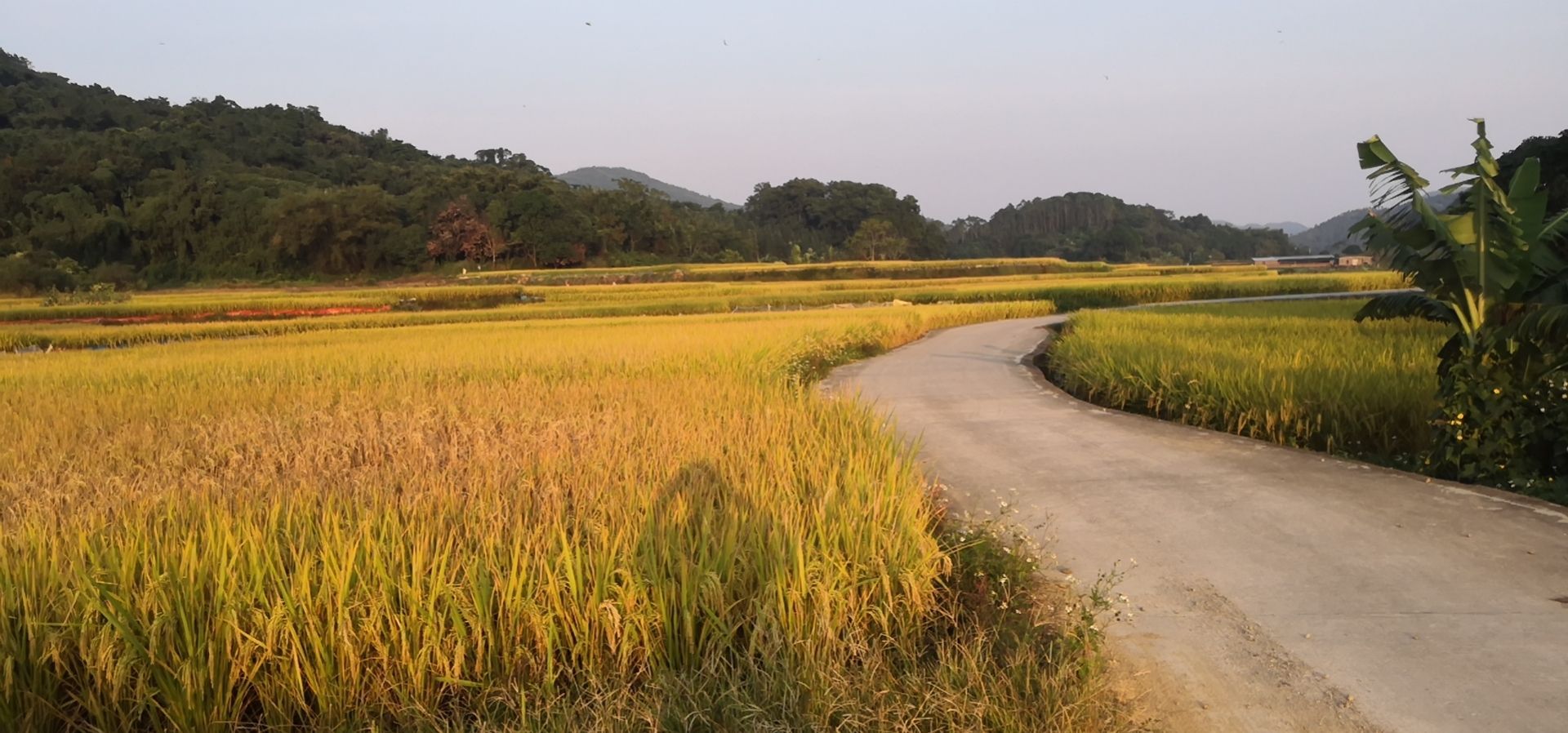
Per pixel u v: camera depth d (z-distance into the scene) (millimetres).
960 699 3291
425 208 98375
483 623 3596
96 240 89562
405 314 35875
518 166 159750
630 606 3703
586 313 37406
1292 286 48375
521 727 3266
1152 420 9789
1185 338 14125
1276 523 5605
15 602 3525
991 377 14570
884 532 4457
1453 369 6789
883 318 25391
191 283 88812
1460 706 3326
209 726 3369
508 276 80062
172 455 6492
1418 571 4676
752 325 22531
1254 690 3531
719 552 4023
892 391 12922
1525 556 4816
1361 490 6293
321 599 3566
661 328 22047
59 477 5934
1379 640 3893
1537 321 6000
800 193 155000
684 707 3414
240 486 5258
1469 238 6672
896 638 4012
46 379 12945
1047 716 3188
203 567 3662
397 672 3520
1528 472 6379
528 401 9102
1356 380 8641
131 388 11703
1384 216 7395
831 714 3328
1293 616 4180
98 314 40781
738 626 3754
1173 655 3854
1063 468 7469
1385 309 7625
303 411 8891
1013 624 4125
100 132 120125
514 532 4078
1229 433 8859
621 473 5508
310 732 3434
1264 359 10469
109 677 3348
